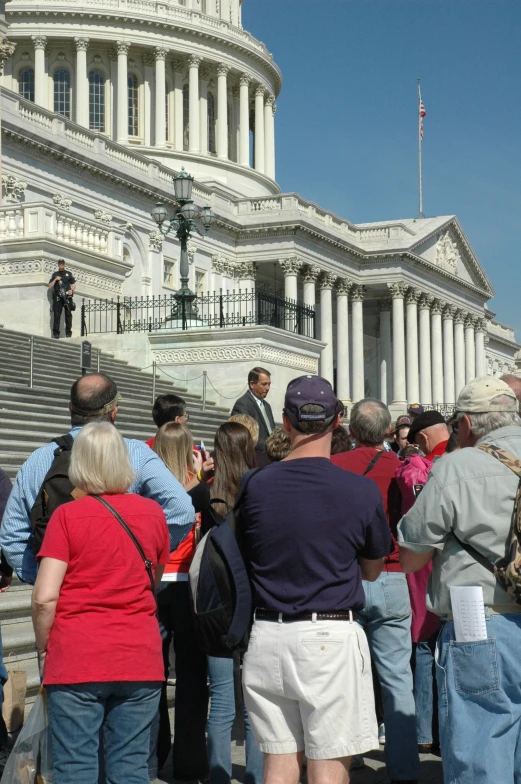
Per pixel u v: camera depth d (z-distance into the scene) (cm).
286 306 3566
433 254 8569
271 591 593
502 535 605
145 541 645
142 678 624
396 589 845
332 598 589
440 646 625
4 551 750
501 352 12000
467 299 9344
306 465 605
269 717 595
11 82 8631
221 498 815
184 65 9012
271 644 588
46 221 3644
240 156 9431
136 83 8850
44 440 1778
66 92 8675
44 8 8425
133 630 630
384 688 844
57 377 2391
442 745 616
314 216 7525
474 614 601
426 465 902
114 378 2739
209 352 3062
